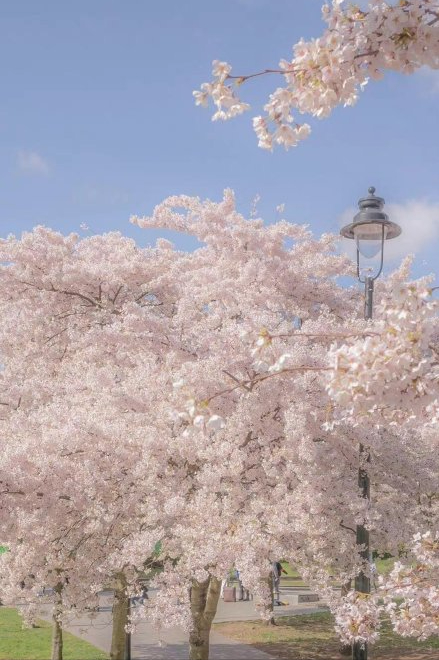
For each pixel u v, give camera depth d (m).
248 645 16.72
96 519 9.52
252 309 11.05
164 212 15.98
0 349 13.95
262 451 9.52
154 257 15.78
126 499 9.38
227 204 15.21
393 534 10.06
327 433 9.80
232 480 9.41
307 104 4.00
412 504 11.40
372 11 3.84
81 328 14.20
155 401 10.01
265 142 4.12
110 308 13.91
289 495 8.89
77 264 14.05
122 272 14.61
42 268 14.18
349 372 4.06
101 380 10.42
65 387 11.27
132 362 11.68
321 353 9.19
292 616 21.02
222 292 12.16
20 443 9.24
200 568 8.54
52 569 10.05
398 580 6.69
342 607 7.18
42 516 8.98
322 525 8.80
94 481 8.96
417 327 3.96
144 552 8.48
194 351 10.31
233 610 22.27
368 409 4.32
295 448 9.09
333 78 3.95
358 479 10.19
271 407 9.23
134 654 15.76
